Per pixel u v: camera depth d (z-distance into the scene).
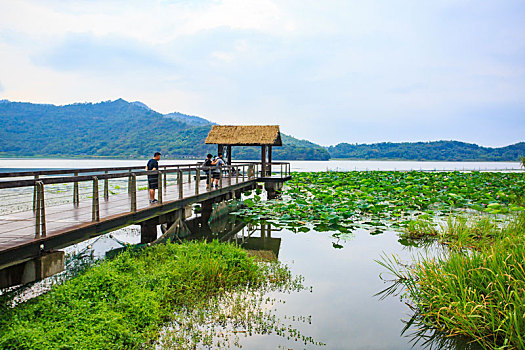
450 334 5.07
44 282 6.67
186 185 15.35
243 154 89.19
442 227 10.51
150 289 6.02
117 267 6.56
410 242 10.35
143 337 4.83
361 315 5.79
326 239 10.88
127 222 7.83
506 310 4.64
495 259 5.57
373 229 11.98
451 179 25.27
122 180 26.34
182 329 5.18
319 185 23.81
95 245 9.35
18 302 5.59
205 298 6.23
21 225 6.62
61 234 5.95
